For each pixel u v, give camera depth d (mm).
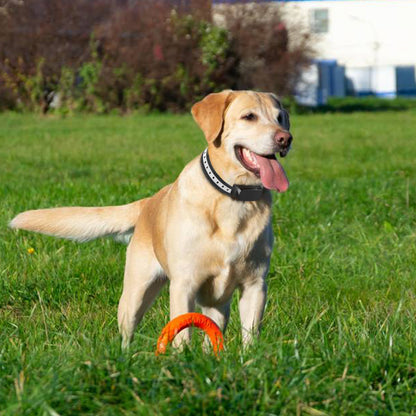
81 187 12703
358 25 67312
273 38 39500
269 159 6051
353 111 44375
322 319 6367
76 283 7840
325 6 67250
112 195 11773
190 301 5957
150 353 4875
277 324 6145
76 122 32969
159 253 6340
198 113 6246
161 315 6758
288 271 8273
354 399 4324
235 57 39125
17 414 3994
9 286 7609
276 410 4121
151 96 38469
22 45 36938
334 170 16781
